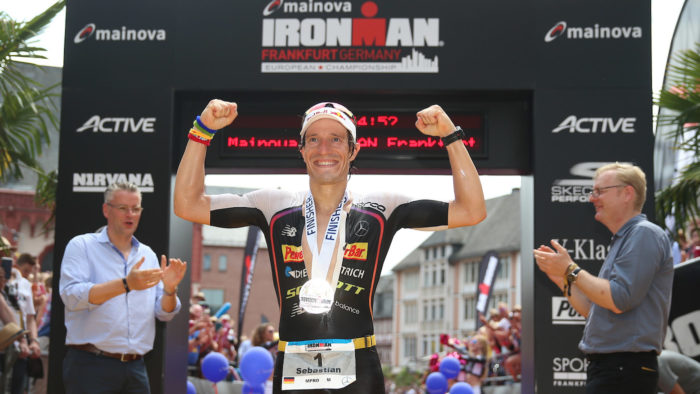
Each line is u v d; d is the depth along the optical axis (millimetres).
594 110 5078
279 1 5164
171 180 5102
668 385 4449
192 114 5336
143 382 4293
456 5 5141
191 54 5156
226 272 50281
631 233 3465
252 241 12891
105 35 5188
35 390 7449
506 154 5227
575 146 5051
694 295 5281
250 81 5125
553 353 4891
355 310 2424
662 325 3428
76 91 5145
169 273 4188
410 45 5121
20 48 7250
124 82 5148
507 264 50562
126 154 5098
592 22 5133
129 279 3822
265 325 8258
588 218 4992
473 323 54438
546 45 5113
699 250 7191
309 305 2369
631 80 5098
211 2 5188
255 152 5211
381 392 2402
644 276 3322
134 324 4254
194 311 7648
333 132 2518
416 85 5094
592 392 3484
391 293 65625
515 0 5152
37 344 6570
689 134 8562
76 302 4023
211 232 50594
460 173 2559
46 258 32594
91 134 5113
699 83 6801
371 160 5184
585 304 3719
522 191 5586
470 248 55219
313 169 2502
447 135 2586
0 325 5945
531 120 5168
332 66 5109
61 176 5074
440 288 57906
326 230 2512
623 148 5051
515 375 8469
